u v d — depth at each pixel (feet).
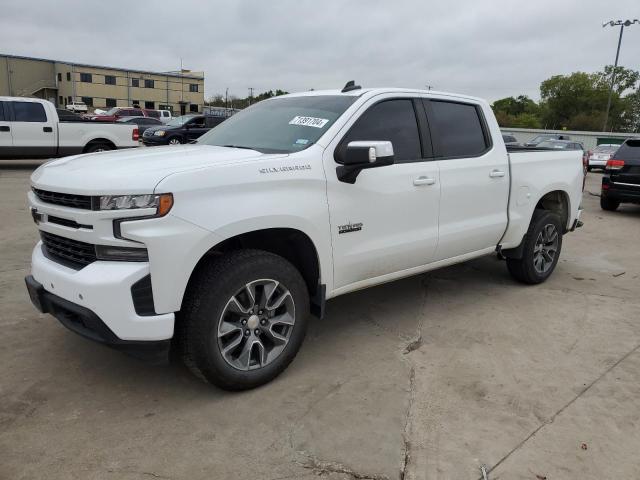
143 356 9.32
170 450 8.79
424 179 13.26
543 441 9.21
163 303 9.11
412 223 13.20
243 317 10.33
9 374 11.10
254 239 11.39
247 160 10.21
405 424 9.64
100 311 8.96
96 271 9.04
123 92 241.35
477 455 8.80
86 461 8.45
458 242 14.58
